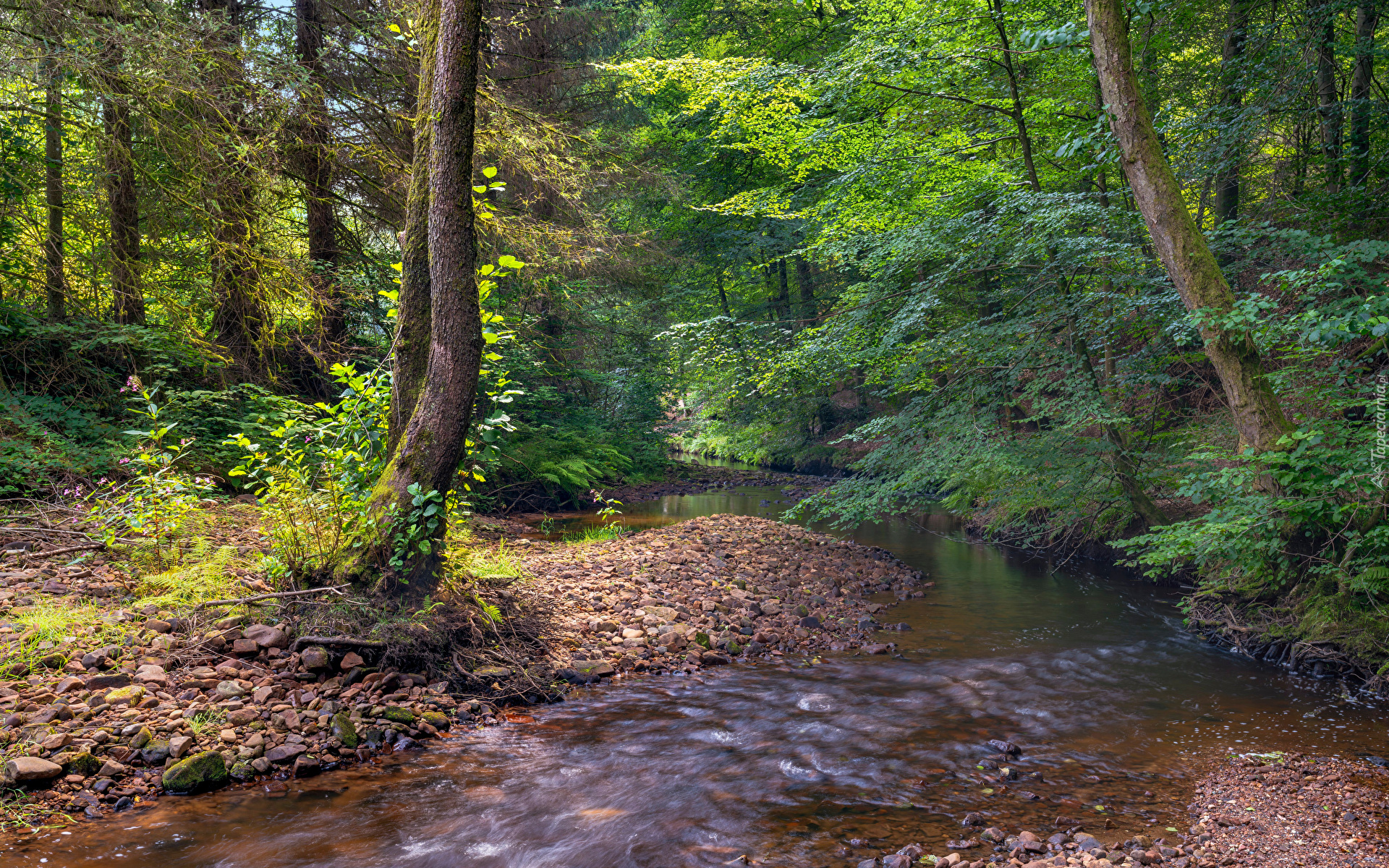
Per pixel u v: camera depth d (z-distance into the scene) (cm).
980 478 1213
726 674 636
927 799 418
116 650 473
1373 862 349
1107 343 947
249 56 906
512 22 1351
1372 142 902
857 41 1031
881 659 686
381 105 1149
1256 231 690
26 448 775
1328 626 657
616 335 2028
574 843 361
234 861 331
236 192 1001
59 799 362
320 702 471
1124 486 1013
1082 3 955
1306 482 568
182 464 902
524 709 540
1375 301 516
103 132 919
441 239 557
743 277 2484
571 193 1334
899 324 927
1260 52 894
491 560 753
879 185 1144
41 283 966
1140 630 786
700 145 2122
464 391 568
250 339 1116
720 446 3061
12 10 808
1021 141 1033
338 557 562
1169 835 377
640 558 973
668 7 2131
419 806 391
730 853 355
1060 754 483
